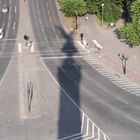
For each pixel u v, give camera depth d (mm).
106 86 156125
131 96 147750
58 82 159000
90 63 178875
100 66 175500
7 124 128250
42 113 134625
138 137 121000
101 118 132000
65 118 131750
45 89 152375
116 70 171250
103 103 142125
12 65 175625
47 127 126188
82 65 176500
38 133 122938
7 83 157500
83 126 126750
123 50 192750
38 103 141375
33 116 133000
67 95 147875
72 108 138250
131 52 190000
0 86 154875
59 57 184875
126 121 130125
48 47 197125
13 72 168125
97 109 137750
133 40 186750
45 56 185875
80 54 188875
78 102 142750
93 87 155000
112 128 125875
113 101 143750
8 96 146500
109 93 150000
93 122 129250
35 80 160250
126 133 123188
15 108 137875
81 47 197250
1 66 174625
